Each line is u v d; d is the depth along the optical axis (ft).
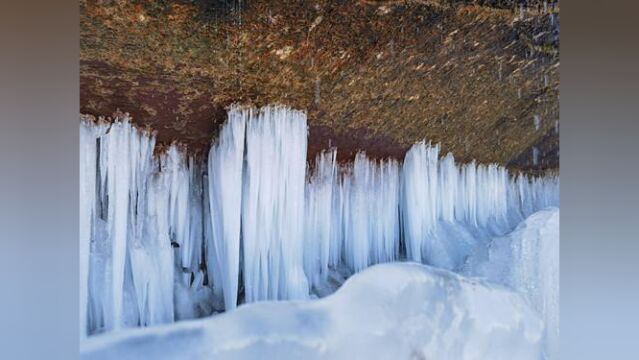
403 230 14.98
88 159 12.22
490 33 15.33
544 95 16.05
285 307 13.50
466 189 15.49
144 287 12.66
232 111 13.24
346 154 14.33
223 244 13.23
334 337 13.62
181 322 12.84
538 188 16.06
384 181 14.74
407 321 14.21
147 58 12.53
